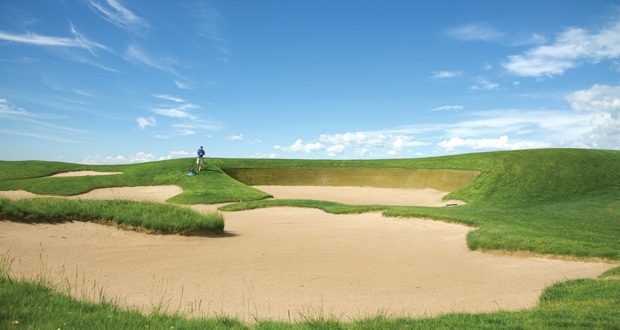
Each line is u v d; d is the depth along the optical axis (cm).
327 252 1645
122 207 1861
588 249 1511
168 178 4922
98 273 1204
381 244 1831
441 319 800
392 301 1053
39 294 805
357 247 1758
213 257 1498
